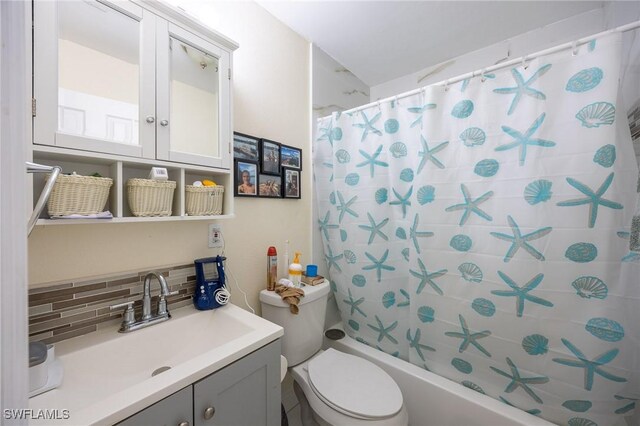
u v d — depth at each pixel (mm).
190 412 669
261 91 1394
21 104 276
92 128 734
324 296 1412
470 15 1449
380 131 1441
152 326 917
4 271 269
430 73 1944
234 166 1249
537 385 1036
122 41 792
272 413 899
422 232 1258
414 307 1323
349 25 1537
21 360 280
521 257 1024
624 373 881
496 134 1064
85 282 845
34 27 632
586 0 1338
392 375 1368
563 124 933
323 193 1691
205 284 1077
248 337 847
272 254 1365
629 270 864
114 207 811
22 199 278
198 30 961
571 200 926
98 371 768
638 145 923
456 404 1172
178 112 930
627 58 932
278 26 1484
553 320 982
